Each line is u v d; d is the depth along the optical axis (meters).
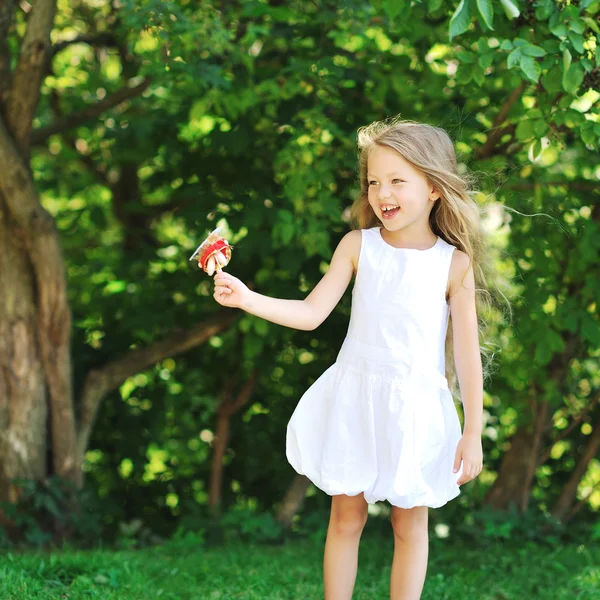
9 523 5.39
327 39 5.42
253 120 5.80
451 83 5.42
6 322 5.48
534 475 6.14
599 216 5.55
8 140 5.05
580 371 6.25
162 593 3.91
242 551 5.24
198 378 6.92
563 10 3.70
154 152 6.60
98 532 5.66
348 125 5.68
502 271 5.60
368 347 2.89
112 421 6.95
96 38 6.37
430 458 2.85
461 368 2.96
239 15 5.28
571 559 4.99
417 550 2.96
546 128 4.10
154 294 6.55
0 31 5.23
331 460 2.86
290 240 5.53
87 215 7.96
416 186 2.91
